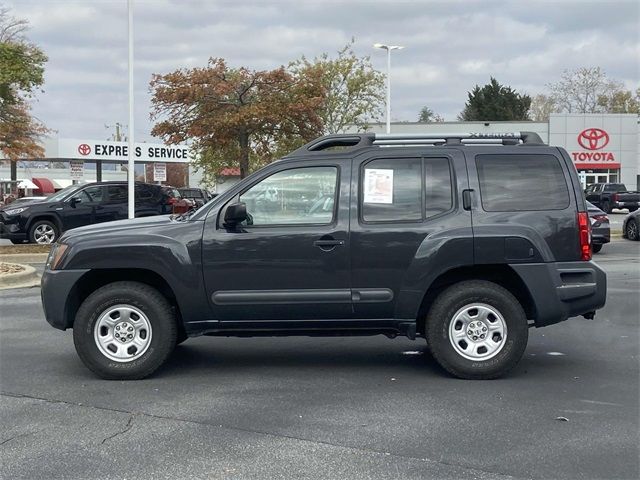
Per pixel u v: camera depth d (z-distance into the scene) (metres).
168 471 4.20
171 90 22.25
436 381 6.18
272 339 8.04
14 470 4.23
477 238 6.03
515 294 6.50
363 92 31.53
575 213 6.15
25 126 36.59
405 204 6.18
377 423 5.03
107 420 5.14
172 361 6.97
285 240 6.09
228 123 21.67
